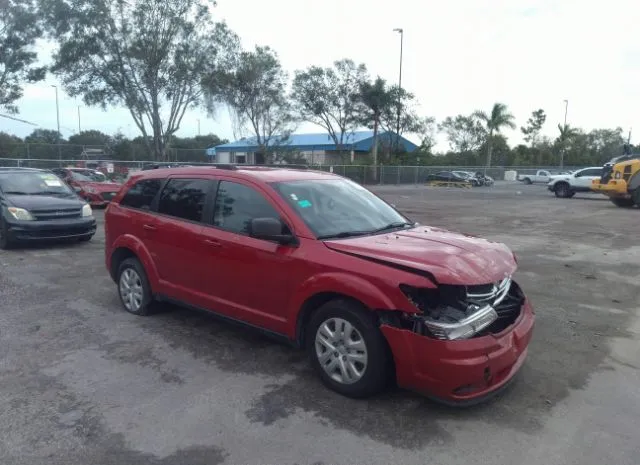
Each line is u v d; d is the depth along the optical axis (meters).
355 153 52.19
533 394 4.24
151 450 3.38
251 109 39.34
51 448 3.39
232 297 4.89
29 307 6.38
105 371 4.55
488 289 3.90
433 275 3.61
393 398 4.09
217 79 36.59
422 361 3.65
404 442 3.50
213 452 3.37
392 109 43.47
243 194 4.92
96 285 7.49
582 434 3.65
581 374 4.66
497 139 62.69
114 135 46.12
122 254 6.29
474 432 3.64
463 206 22.95
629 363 4.93
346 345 4.03
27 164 25.45
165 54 34.16
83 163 26.27
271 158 41.50
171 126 36.28
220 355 4.93
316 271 4.15
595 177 28.83
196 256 5.16
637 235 13.60
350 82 43.41
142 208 5.92
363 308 3.93
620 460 3.35
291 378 4.44
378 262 3.89
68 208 10.66
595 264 9.62
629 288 7.80
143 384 4.30
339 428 3.66
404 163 49.06
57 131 56.38
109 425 3.67
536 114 74.81
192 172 5.51
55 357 4.84
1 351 4.97
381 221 5.02
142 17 33.25
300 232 4.39
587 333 5.75
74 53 32.66
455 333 3.62
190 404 3.98
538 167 60.66
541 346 5.33
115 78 33.94
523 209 21.55
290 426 3.68
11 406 3.92
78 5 32.41
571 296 7.32
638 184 21.59
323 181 5.28
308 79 43.22
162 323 5.81
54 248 10.57
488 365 3.65
